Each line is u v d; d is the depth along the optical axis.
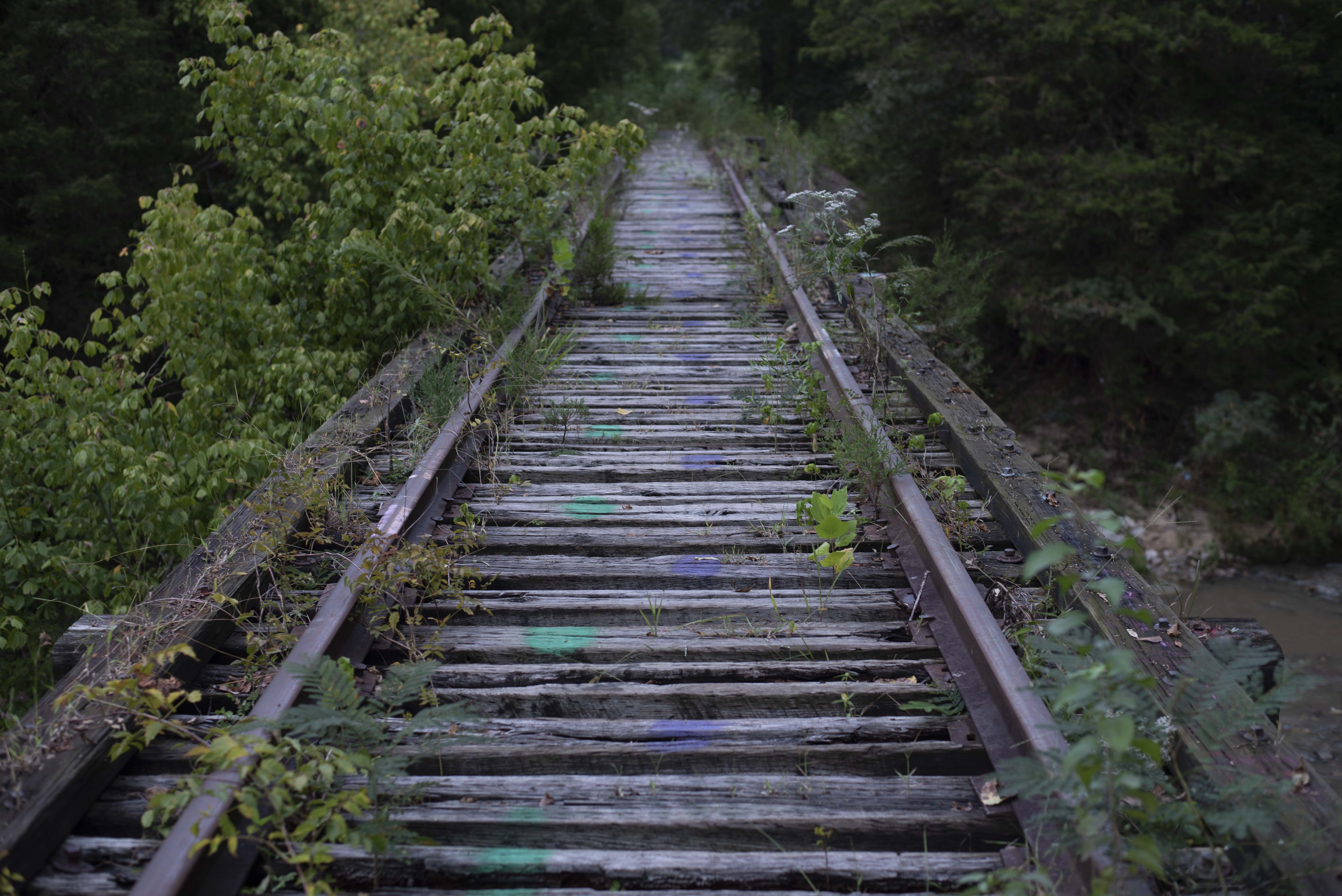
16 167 12.83
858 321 7.18
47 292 6.27
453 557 3.98
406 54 14.20
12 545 6.13
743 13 34.03
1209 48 14.67
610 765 2.90
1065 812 2.33
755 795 2.74
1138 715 2.61
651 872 2.47
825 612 3.75
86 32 13.02
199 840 2.25
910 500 4.17
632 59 31.73
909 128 17.64
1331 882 2.16
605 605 3.76
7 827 2.32
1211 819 2.23
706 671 3.35
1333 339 15.05
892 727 3.02
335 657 3.23
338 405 6.93
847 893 2.46
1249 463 14.92
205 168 16.47
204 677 3.21
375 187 7.20
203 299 7.04
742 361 7.17
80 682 2.88
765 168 16.16
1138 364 16.62
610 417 6.04
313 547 3.98
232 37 7.28
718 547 4.29
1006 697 2.85
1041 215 15.30
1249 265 14.35
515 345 6.52
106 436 6.33
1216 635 3.13
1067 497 4.15
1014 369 18.86
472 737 2.81
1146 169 14.51
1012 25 16.11
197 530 6.59
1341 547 13.79
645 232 11.90
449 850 2.51
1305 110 15.58
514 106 8.22
